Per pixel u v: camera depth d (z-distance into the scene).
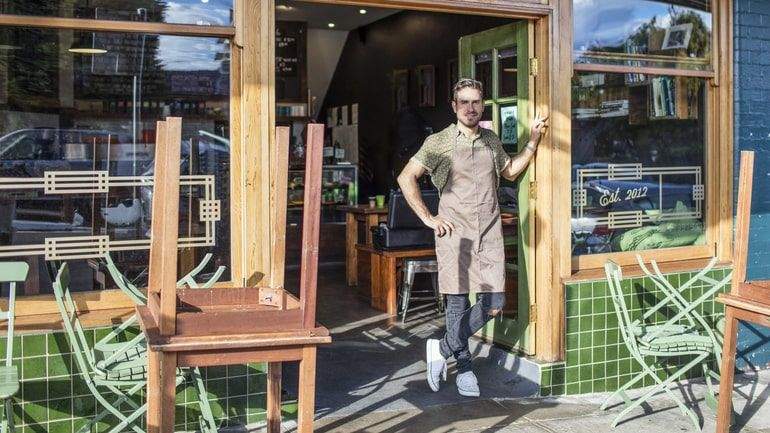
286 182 3.24
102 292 3.96
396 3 4.48
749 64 5.50
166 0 4.01
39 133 3.86
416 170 4.73
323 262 9.73
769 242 5.59
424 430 4.27
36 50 3.85
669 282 5.13
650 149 5.28
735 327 3.92
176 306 2.96
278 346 2.82
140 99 4.01
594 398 4.90
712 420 4.59
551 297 4.85
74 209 3.92
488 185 4.69
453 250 4.67
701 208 5.49
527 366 4.93
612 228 5.18
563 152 4.85
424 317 6.96
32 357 3.70
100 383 3.49
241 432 4.06
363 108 11.65
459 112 4.66
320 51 12.20
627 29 5.13
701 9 5.39
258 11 4.09
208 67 4.11
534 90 4.92
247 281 4.09
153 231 3.13
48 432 3.74
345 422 4.37
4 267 3.57
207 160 4.12
